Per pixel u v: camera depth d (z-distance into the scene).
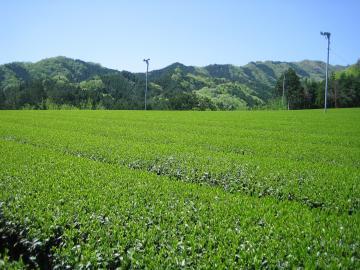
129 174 16.12
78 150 24.42
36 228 9.62
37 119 54.41
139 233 9.06
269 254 7.98
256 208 11.77
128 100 171.62
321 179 16.61
